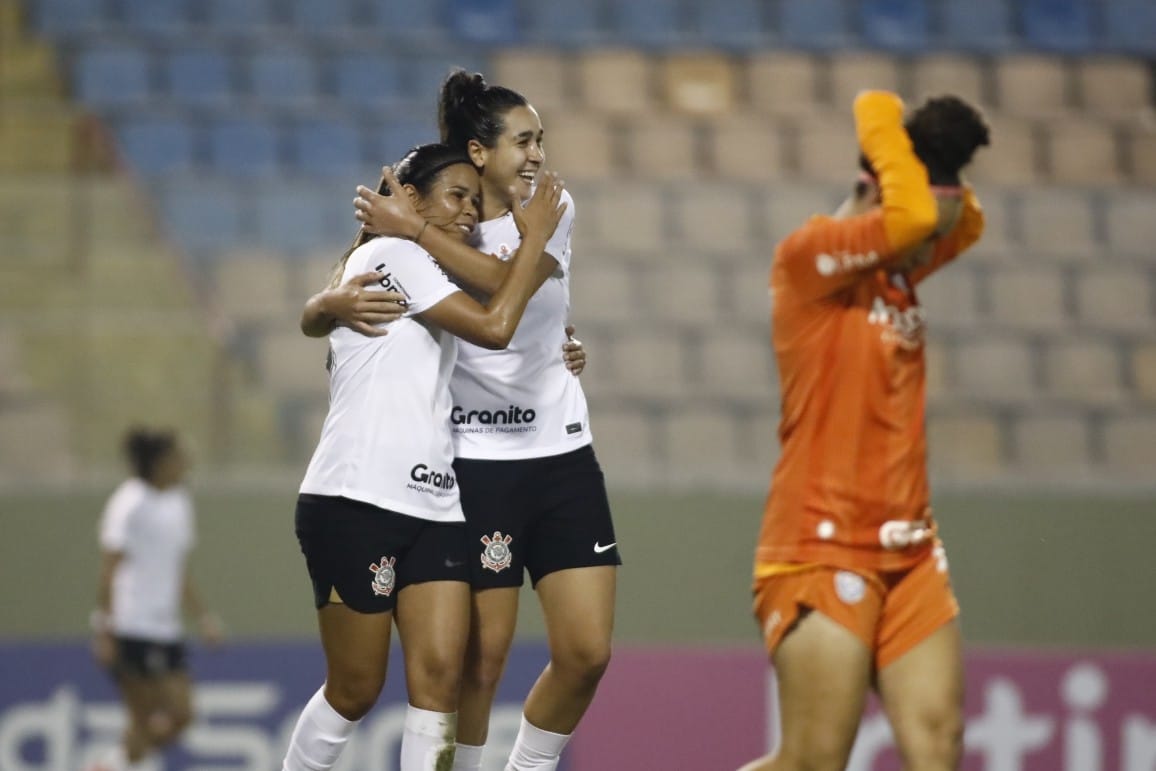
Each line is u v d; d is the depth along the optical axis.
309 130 44.28
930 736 15.62
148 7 48.47
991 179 45.72
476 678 16.56
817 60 48.84
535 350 16.44
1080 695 30.52
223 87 46.72
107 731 31.02
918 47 50.84
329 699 15.56
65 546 32.81
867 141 15.84
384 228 15.26
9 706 30.83
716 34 50.62
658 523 33.00
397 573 15.32
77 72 46.25
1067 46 51.44
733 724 30.41
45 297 34.47
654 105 47.88
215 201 38.09
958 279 38.72
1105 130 46.50
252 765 30.86
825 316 15.93
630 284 38.22
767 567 16.08
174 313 34.72
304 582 32.88
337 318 15.29
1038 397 37.38
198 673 31.09
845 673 15.64
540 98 47.62
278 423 34.12
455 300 14.95
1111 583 33.59
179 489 31.62
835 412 15.86
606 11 50.47
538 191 15.32
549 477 16.52
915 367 16.06
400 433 15.10
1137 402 37.28
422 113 45.31
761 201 39.97
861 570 15.70
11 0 47.50
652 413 36.31
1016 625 33.47
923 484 16.05
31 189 35.56
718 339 37.59
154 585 31.00
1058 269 39.06
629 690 30.34
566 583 16.47
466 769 16.89
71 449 33.47
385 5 49.50
